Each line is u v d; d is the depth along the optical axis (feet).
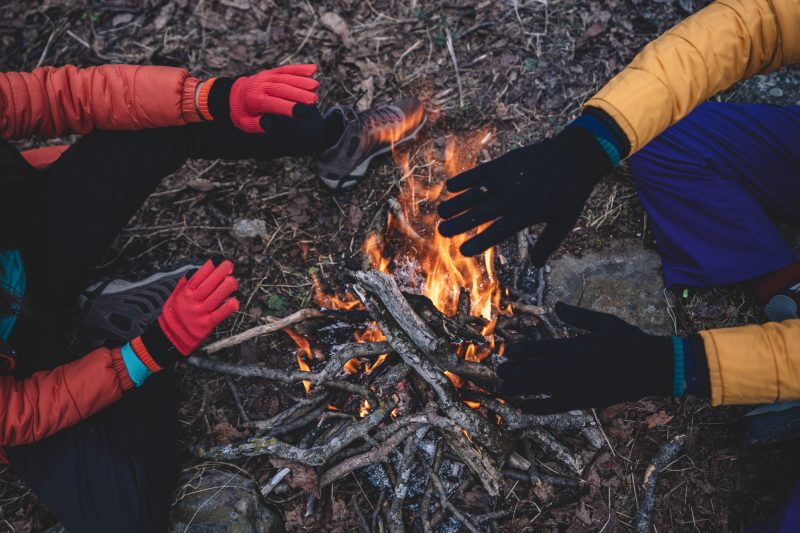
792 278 7.72
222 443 7.78
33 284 6.89
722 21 5.50
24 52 10.62
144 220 9.39
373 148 9.23
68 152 7.11
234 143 7.42
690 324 8.46
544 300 8.66
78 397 6.13
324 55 10.62
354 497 7.54
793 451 7.70
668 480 7.69
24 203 6.93
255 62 10.57
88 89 6.58
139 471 6.72
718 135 8.14
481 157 9.78
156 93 6.70
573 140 5.33
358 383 7.77
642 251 8.95
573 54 10.39
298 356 8.40
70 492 6.58
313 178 9.67
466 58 10.56
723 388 5.21
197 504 7.12
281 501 7.54
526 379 5.27
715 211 8.02
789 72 9.79
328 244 9.25
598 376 5.10
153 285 8.26
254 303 8.84
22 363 6.63
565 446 7.60
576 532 7.40
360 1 11.09
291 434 7.88
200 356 8.30
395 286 7.41
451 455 7.61
